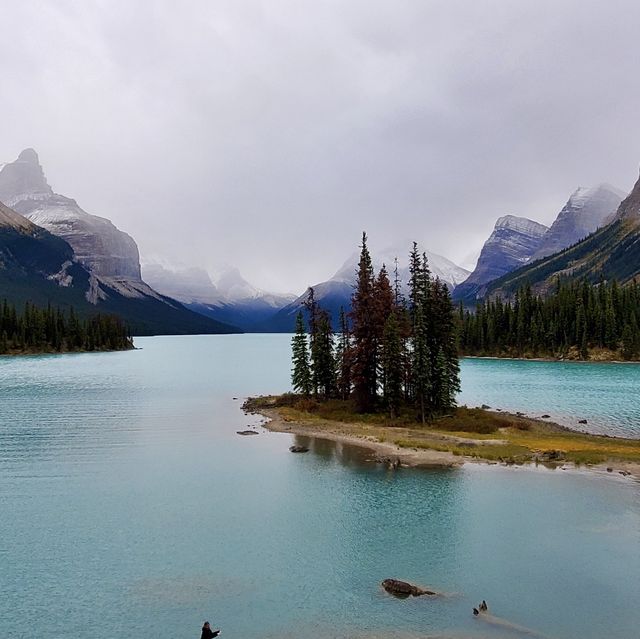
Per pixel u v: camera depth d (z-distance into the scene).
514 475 48.59
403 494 43.78
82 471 51.56
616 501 41.47
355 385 83.12
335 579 29.42
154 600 27.31
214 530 36.56
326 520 38.19
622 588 28.31
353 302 82.81
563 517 38.34
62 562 31.67
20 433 70.38
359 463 53.75
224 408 93.06
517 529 36.25
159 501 42.59
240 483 47.34
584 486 45.19
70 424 77.00
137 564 31.34
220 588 28.50
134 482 47.84
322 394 96.88
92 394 111.25
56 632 24.55
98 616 25.86
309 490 45.16
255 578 29.59
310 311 94.94
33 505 41.78
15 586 28.84
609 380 133.75
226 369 181.38
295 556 32.34
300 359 92.62
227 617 25.67
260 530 36.47
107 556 32.44
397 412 78.75
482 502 41.50
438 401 78.44
